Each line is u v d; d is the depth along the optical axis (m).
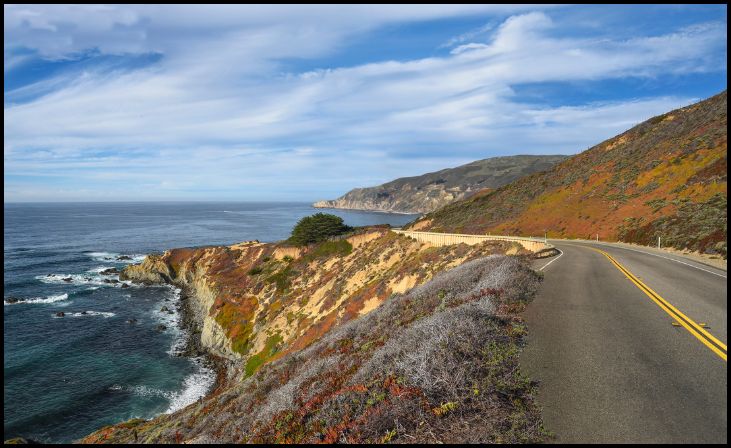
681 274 17.38
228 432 11.34
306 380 11.32
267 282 51.97
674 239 30.44
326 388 9.45
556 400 6.20
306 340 34.06
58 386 31.88
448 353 7.35
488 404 6.07
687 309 11.16
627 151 63.41
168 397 30.78
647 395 6.24
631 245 35.09
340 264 51.62
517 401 6.17
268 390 14.52
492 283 13.51
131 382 33.16
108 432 18.14
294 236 62.84
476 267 18.45
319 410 8.02
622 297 12.63
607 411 5.84
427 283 20.58
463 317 9.26
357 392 7.63
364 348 12.02
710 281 15.64
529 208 60.78
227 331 41.66
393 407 6.33
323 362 12.52
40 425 26.53
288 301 45.38
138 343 42.12
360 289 37.84
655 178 48.84
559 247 32.97
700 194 37.81
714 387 6.42
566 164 75.50
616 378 6.82
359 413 6.90
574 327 9.51
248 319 43.94
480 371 6.96
